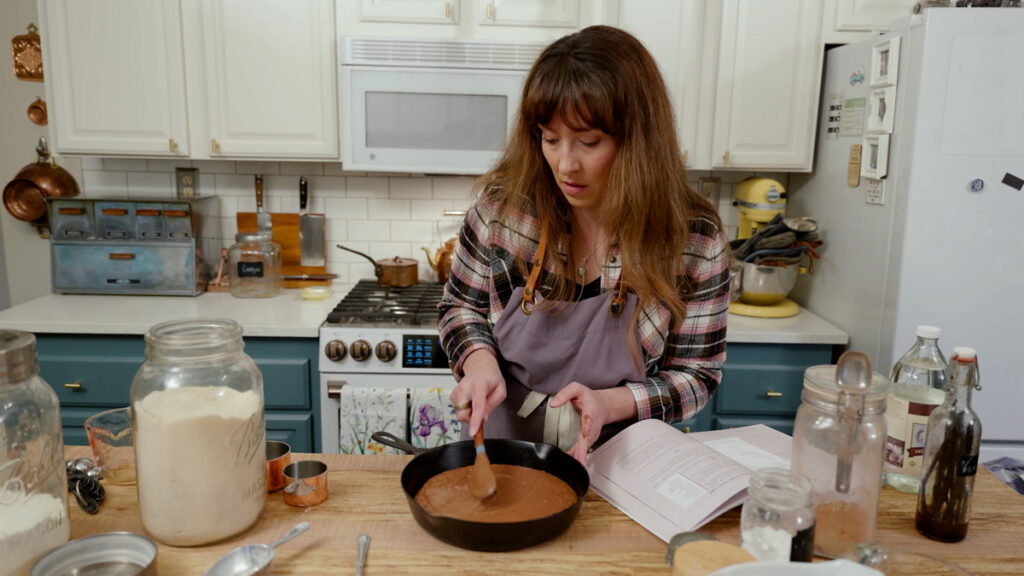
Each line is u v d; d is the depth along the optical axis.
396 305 2.38
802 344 2.26
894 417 1.08
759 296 2.44
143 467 0.88
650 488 1.01
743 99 2.42
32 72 2.68
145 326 2.17
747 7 2.36
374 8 2.33
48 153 2.71
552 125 1.09
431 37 2.33
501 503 0.96
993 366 1.98
